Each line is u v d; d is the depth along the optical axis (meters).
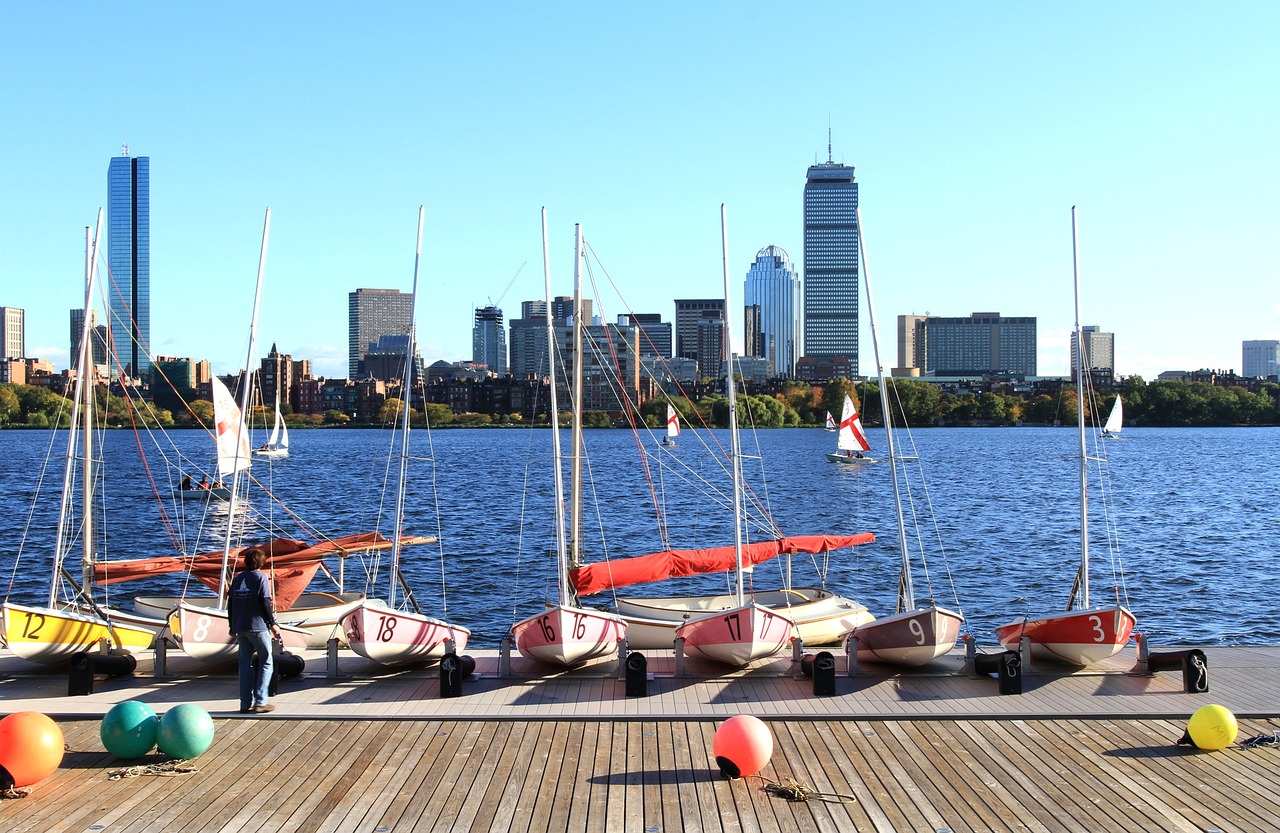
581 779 15.13
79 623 21.31
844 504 84.06
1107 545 57.88
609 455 165.75
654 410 186.00
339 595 29.28
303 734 17.14
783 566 49.81
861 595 43.19
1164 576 47.44
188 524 69.25
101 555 53.97
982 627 37.72
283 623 26.72
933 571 48.88
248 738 16.97
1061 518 72.06
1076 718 17.75
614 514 75.25
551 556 53.25
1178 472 121.69
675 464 139.50
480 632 36.41
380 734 17.17
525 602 41.38
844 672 21.33
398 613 21.56
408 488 98.44
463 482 106.94
